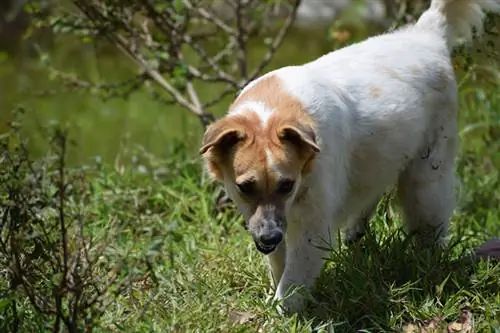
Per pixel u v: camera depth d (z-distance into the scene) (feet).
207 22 50.83
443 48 38.11
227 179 32.24
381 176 36.22
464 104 51.90
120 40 47.73
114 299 29.73
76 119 72.23
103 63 83.66
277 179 30.86
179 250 38.22
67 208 38.55
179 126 68.18
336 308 32.96
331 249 33.12
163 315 32.35
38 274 31.65
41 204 30.55
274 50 49.67
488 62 44.96
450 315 32.55
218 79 47.62
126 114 73.56
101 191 42.65
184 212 42.80
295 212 33.04
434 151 37.52
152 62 46.85
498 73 47.32
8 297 30.32
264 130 31.37
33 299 29.66
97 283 31.09
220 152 32.04
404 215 38.47
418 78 36.47
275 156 30.89
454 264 35.35
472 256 36.11
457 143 38.47
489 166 48.24
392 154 35.91
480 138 50.67
